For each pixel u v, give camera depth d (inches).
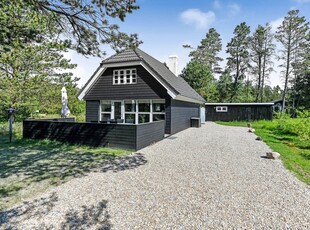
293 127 425.7
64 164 225.0
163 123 407.5
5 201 136.3
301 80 1284.4
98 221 110.7
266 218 115.3
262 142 370.6
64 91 515.8
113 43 191.2
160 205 129.5
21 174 191.6
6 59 493.0
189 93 589.9
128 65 471.8
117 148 306.3
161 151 290.8
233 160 243.1
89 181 171.9
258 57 1439.5
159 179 177.6
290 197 143.0
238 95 1477.6
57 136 358.3
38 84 588.7
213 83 1553.9
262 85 1487.5
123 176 185.0
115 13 175.0
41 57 562.9
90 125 327.9
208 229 104.2
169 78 503.8
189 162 233.8
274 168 212.1
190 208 125.9
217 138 413.7
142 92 466.9
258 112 867.4
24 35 179.2
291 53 1243.8
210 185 164.2
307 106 1214.3
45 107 660.1
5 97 546.0
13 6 160.2
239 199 139.2
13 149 299.9
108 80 502.9
